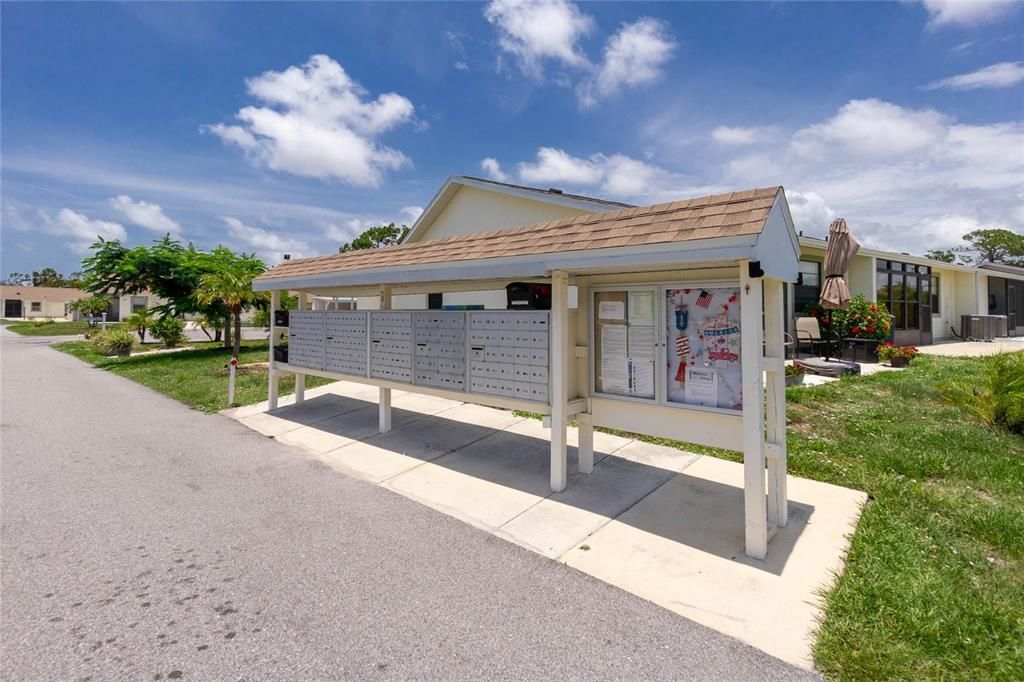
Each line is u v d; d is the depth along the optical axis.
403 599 2.98
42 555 3.52
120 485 4.97
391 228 38.50
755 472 3.36
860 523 3.75
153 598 2.99
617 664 2.40
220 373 12.84
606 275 4.57
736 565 3.30
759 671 2.34
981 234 43.88
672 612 2.82
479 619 2.78
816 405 7.07
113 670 2.37
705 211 3.55
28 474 5.30
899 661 2.33
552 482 4.69
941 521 3.75
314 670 2.37
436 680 2.31
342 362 7.20
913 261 14.98
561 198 9.95
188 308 18.75
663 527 3.91
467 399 5.36
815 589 2.97
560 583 3.15
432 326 5.77
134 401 9.64
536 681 2.30
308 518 4.18
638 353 4.42
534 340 4.73
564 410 4.57
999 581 2.96
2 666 2.38
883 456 5.09
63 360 18.08
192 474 5.32
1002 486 4.37
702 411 3.98
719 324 3.91
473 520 4.12
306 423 7.51
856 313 11.84
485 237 5.36
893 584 2.91
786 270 3.74
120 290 18.42
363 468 5.50
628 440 6.18
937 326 17.77
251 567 3.36
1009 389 6.09
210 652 2.50
